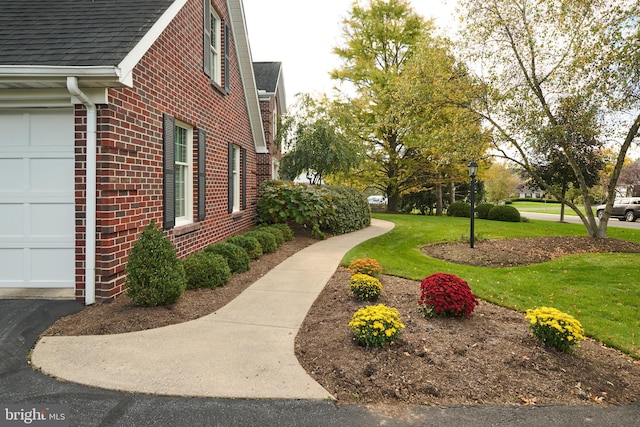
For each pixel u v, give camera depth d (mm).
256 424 2533
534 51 10203
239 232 10016
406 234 12789
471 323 4422
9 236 4754
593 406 2904
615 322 4895
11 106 4543
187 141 7133
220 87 8375
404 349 3615
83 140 4523
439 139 11672
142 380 3018
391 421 2617
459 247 10367
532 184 18078
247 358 3447
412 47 20078
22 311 4195
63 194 4699
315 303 5145
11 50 4297
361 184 24500
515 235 12969
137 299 4395
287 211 10977
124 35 4617
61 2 5516
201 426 2494
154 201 5645
